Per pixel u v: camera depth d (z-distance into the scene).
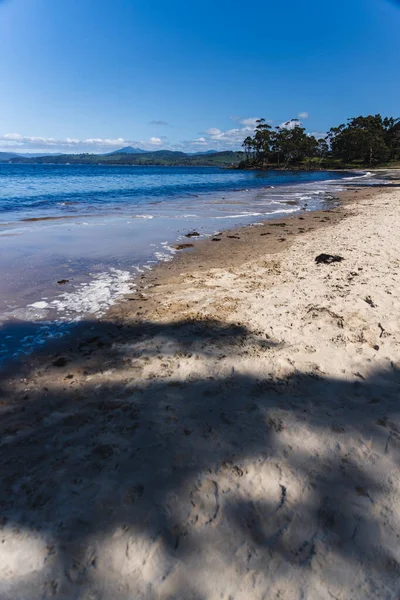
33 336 4.41
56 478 2.29
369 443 2.55
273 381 3.36
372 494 2.14
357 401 3.05
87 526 1.95
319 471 2.32
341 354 3.82
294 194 24.02
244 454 2.47
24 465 2.40
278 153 115.44
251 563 1.74
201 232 10.98
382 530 1.91
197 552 1.80
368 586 1.63
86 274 6.89
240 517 2.00
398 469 2.32
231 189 28.45
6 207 16.06
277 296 5.51
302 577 1.67
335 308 4.93
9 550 1.81
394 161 102.94
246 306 5.17
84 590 1.63
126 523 1.96
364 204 17.77
